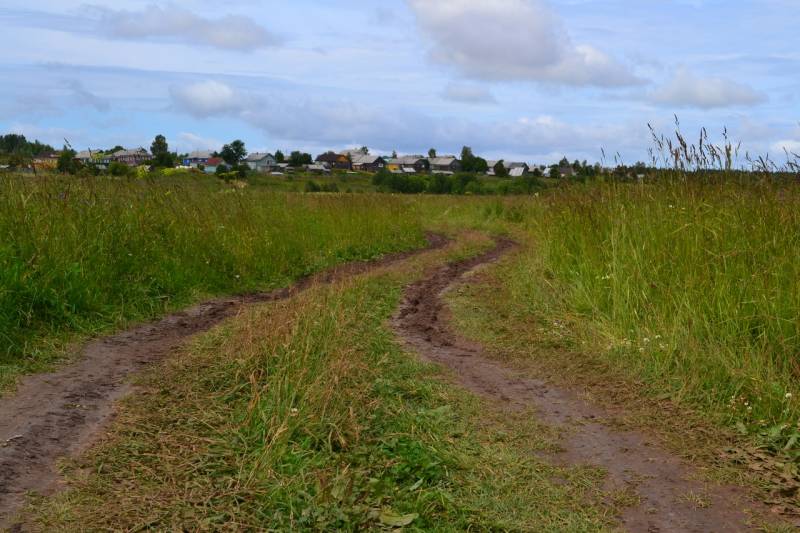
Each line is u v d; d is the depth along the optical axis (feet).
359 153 442.09
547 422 16.79
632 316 22.65
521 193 98.37
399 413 15.98
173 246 29.94
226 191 41.42
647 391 18.75
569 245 30.42
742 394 17.47
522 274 33.40
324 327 19.76
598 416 17.30
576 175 35.58
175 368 18.11
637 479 13.98
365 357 19.38
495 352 22.58
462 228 69.26
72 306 21.75
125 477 12.34
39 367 17.84
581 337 23.11
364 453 13.67
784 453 15.19
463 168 330.34
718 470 14.44
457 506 12.24
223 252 31.83
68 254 23.65
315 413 14.56
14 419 14.35
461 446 14.89
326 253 40.98
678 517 12.57
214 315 25.21
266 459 12.73
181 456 13.20
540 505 12.75
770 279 20.18
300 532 10.94
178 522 10.95
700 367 18.71
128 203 30.14
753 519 12.55
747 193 23.29
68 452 13.14
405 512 11.83
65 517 10.90
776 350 18.90
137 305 24.45
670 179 26.11
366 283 30.37
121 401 15.79
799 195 22.63
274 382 15.70
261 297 29.40
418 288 32.65
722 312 20.30
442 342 23.56
